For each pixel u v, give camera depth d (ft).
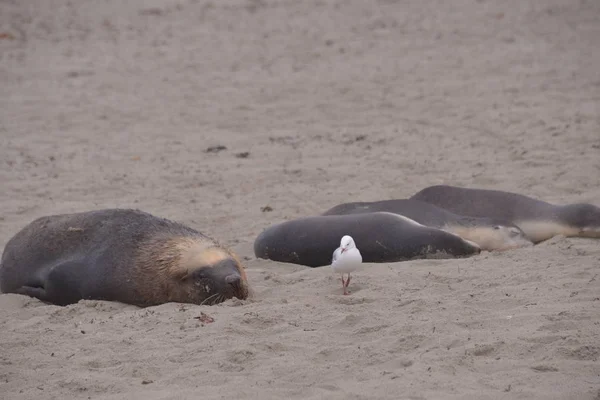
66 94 184.96
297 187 118.21
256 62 211.61
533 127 140.97
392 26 246.68
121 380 56.18
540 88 168.25
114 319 68.74
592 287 68.64
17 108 173.78
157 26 264.52
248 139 146.61
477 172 119.03
